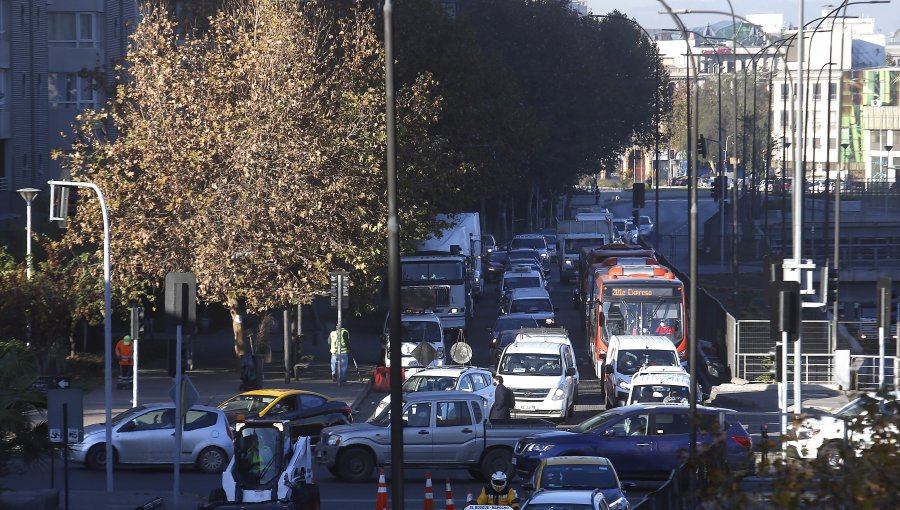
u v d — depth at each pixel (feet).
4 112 569.23
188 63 430.20
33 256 414.62
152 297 423.64
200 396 381.40
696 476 191.93
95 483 262.47
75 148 432.25
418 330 459.32
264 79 407.03
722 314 484.33
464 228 620.08
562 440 258.37
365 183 428.15
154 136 404.98
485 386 351.46
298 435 316.60
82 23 642.63
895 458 94.53
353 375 448.24
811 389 413.18
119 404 363.15
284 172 401.49
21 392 185.06
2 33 570.05
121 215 403.95
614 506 197.77
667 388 322.96
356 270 433.07
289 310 423.23
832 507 96.43
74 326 422.41
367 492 255.91
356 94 442.91
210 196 399.03
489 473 270.05
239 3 494.59
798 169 325.21
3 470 192.65
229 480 205.05
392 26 170.91
